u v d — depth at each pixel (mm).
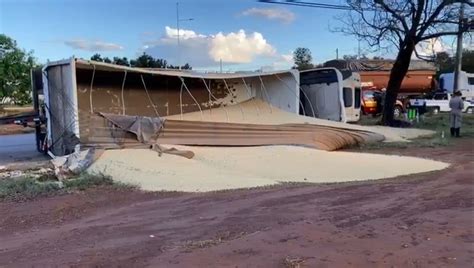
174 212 8023
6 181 11016
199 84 21453
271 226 6797
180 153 14039
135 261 5469
